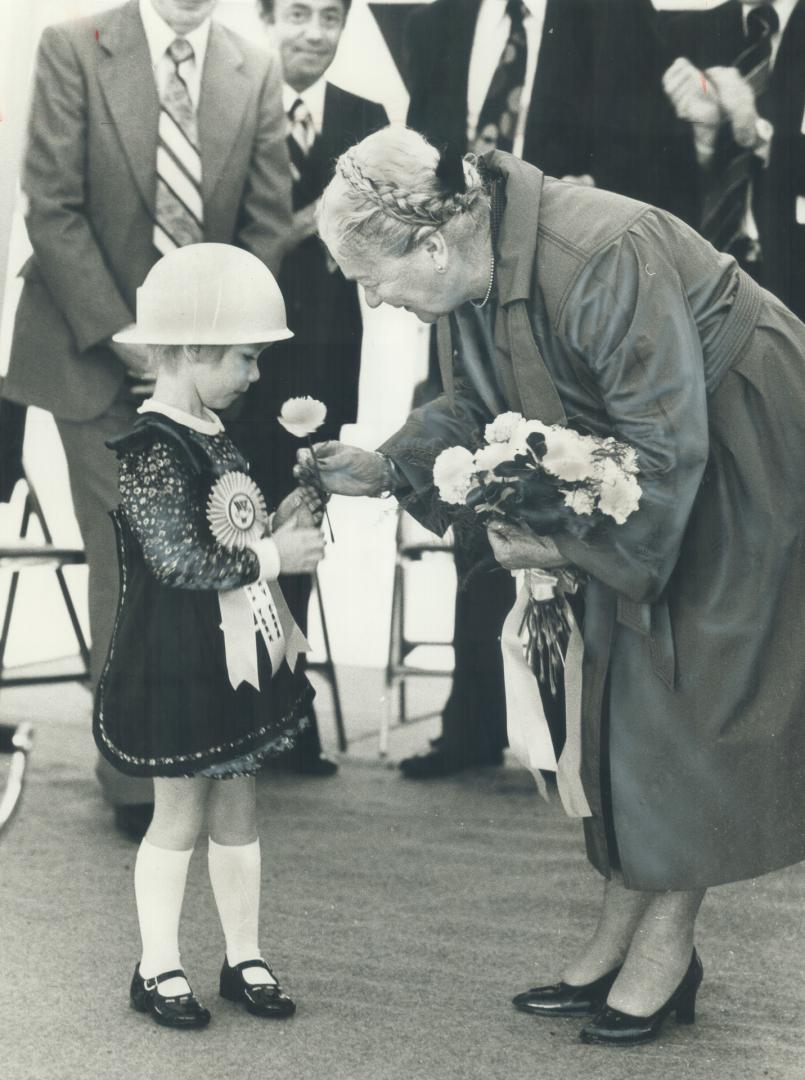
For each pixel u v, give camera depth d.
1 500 4.90
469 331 2.91
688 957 2.86
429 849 4.10
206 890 3.72
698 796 2.76
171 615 2.89
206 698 2.87
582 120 4.62
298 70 4.57
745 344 2.77
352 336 4.68
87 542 4.43
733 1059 2.73
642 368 2.65
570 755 2.89
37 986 3.05
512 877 3.86
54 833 4.16
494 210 2.78
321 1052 2.74
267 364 4.58
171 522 2.83
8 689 5.41
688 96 4.60
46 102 4.34
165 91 4.39
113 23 4.38
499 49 4.62
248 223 4.53
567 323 2.70
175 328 2.87
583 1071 2.67
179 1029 2.84
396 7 4.58
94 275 4.36
